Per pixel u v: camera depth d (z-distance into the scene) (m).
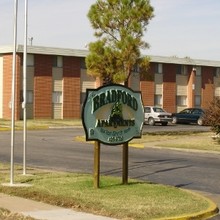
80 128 42.78
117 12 30.38
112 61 30.38
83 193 12.34
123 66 30.80
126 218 10.18
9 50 48.31
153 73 57.53
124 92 13.54
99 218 10.17
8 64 48.91
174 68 59.53
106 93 13.20
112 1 30.33
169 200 11.92
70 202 11.33
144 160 21.42
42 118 50.53
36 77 50.00
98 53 30.64
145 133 35.53
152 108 49.75
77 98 53.00
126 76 30.59
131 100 13.69
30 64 49.59
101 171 17.59
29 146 26.20
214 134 33.75
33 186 13.15
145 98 56.75
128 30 30.34
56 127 42.84
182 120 51.53
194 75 60.38
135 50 30.39
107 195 12.20
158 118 48.88
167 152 25.53
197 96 61.22
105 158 21.64
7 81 49.06
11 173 13.48
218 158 23.28
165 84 58.69
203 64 60.72
